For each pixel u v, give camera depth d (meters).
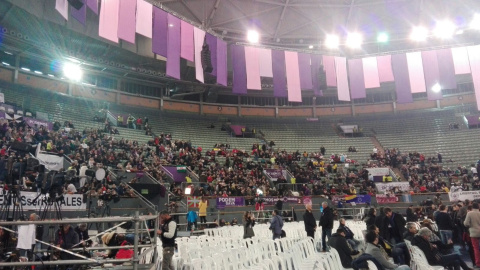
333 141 41.78
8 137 19.48
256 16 38.00
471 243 11.14
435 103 43.81
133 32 21.14
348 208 26.19
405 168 33.00
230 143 38.72
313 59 29.47
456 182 29.88
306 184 28.86
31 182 13.65
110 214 17.83
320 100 46.38
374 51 42.88
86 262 5.87
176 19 24.30
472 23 36.97
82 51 33.88
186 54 24.36
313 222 13.02
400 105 44.84
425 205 24.86
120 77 37.91
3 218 11.92
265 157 34.41
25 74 31.23
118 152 26.17
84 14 18.97
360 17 38.94
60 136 23.09
